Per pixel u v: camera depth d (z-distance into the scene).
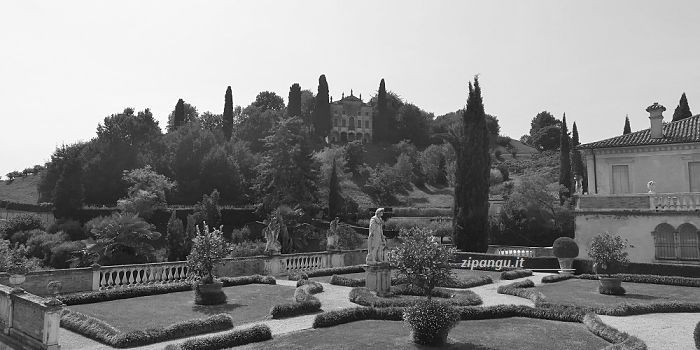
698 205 33.88
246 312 18.98
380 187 101.50
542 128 150.00
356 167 113.44
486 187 44.34
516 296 24.23
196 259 20.58
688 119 40.25
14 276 19.30
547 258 36.62
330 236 36.25
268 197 69.69
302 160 71.50
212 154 83.81
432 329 14.16
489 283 29.52
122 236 47.84
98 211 69.38
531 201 62.53
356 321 17.64
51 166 78.31
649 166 38.00
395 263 15.65
